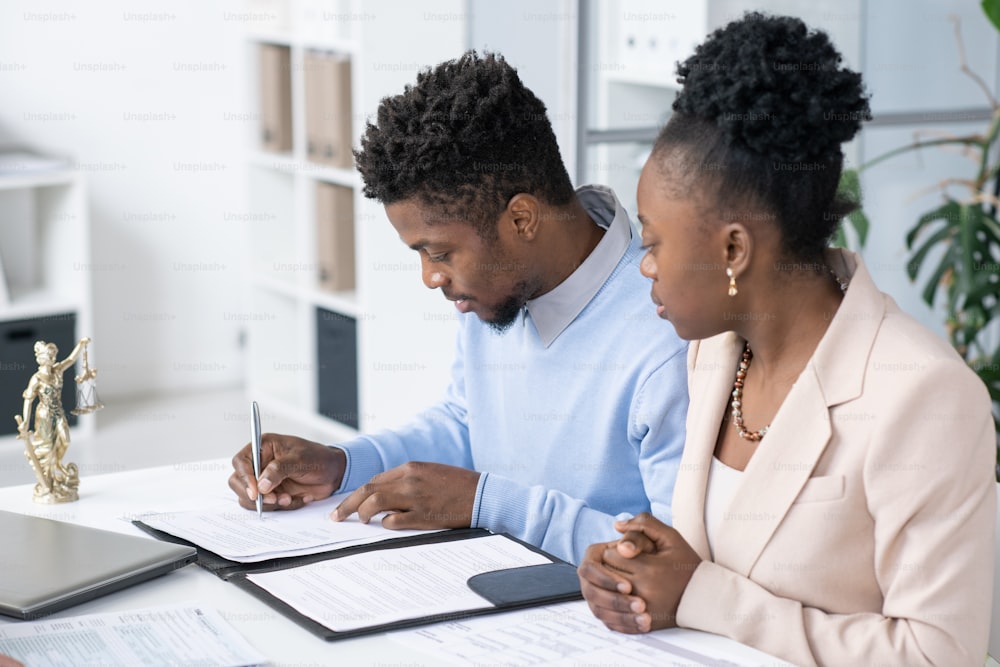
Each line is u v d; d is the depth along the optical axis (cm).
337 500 154
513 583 121
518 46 314
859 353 112
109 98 434
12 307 389
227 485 160
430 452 172
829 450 113
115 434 402
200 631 109
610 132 306
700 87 110
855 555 112
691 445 127
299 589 120
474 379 170
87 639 107
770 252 113
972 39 346
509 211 143
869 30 331
